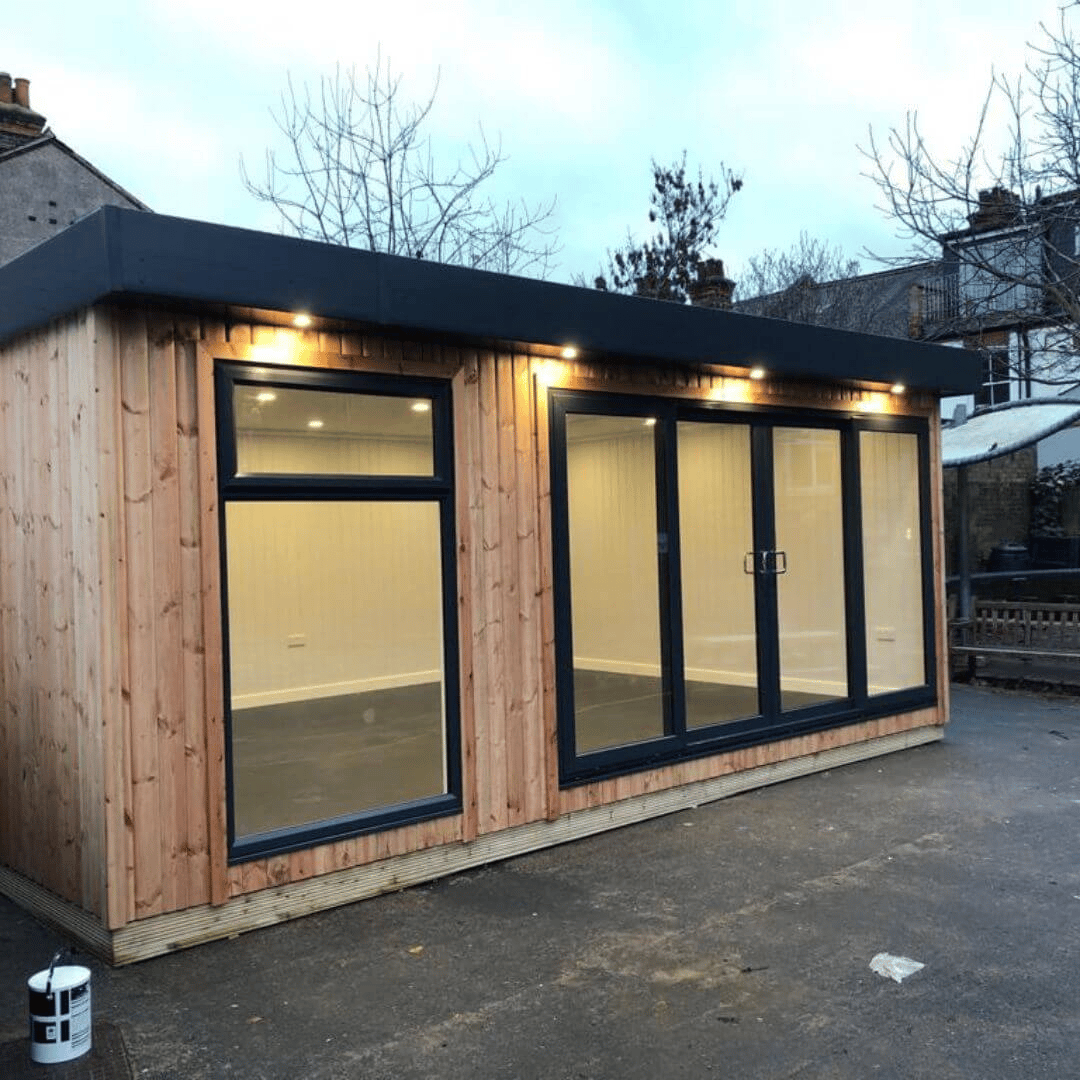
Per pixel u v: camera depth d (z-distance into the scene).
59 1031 3.41
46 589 4.72
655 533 6.39
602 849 5.71
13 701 5.05
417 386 5.25
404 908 4.88
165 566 4.41
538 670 5.72
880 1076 3.30
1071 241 13.98
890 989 3.90
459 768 5.35
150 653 4.36
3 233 12.11
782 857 5.48
